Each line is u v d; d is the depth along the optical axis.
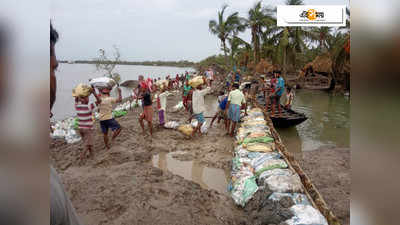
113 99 6.62
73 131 8.15
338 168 5.61
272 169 4.20
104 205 3.73
